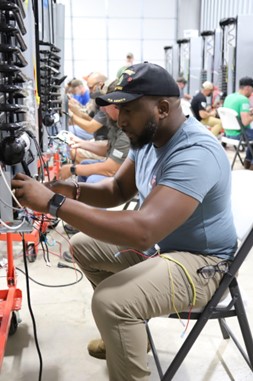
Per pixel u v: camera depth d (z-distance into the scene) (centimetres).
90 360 166
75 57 1038
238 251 119
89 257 148
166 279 115
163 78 111
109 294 111
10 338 179
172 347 173
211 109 671
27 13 135
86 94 556
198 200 107
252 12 744
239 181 143
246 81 515
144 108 109
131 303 111
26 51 132
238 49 597
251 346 128
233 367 162
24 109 117
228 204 125
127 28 1033
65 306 205
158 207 104
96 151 290
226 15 867
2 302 171
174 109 117
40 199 107
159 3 1023
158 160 122
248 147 494
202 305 122
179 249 126
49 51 196
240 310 124
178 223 105
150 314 115
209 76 771
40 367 155
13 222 110
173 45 976
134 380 116
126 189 153
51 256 261
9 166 114
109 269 150
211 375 157
